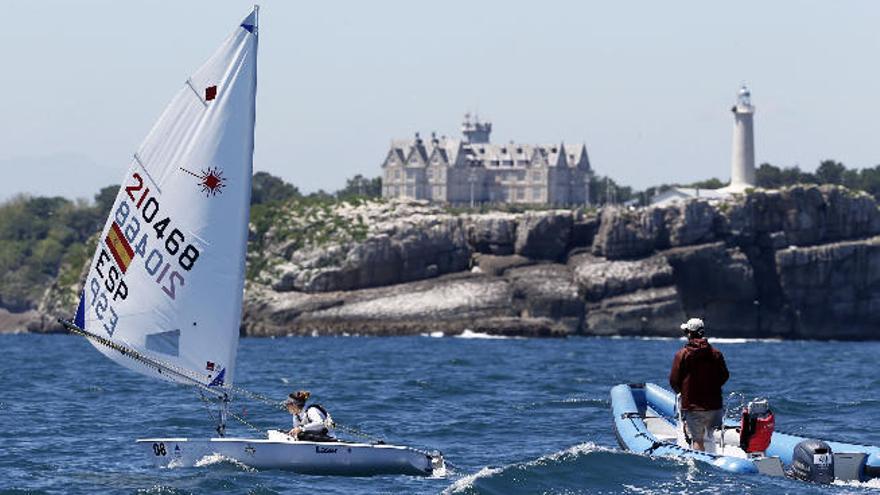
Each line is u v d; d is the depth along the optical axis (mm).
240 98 95375
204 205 94938
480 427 136125
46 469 100250
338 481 92000
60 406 158250
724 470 89125
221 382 95625
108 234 96188
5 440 121250
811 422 141500
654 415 113562
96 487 90500
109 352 96125
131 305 95625
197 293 95125
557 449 117500
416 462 95500
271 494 86312
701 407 92938
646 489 86000
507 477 89500
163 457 98375
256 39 95812
